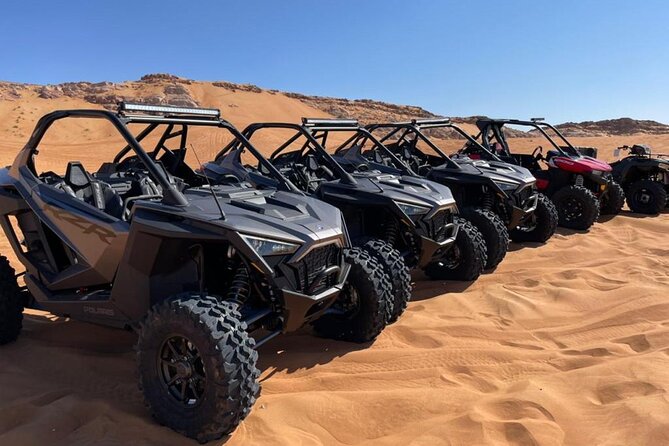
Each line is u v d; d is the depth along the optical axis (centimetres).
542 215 848
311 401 356
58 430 319
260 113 8806
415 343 471
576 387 376
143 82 9438
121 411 338
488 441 312
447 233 595
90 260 393
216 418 296
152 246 347
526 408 346
